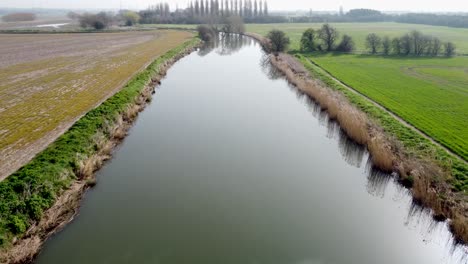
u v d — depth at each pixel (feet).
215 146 65.98
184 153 62.44
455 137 64.59
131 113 79.61
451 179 47.78
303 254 37.22
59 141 56.49
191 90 108.68
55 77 110.83
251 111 88.43
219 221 42.60
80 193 47.55
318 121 81.76
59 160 49.90
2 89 94.27
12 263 33.14
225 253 37.04
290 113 87.30
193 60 168.14
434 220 42.75
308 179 54.13
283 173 55.83
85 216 42.83
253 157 61.52
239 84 118.32
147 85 105.40
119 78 110.32
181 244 38.27
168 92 105.60
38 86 98.32
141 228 40.81
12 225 36.27
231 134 72.33
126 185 50.62
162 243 38.29
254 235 40.14
